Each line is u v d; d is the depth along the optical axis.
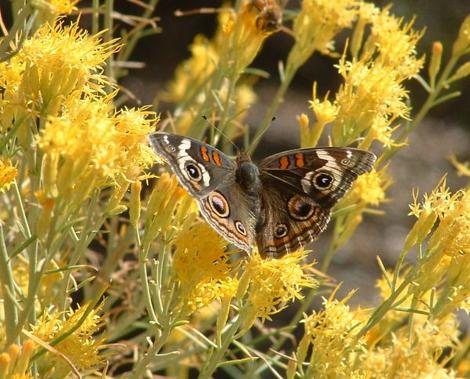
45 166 0.37
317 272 0.46
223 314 0.40
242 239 0.40
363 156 0.43
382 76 0.43
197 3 1.08
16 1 0.42
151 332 0.42
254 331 0.66
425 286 0.40
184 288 0.40
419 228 0.40
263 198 0.42
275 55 1.09
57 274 0.43
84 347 0.39
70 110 0.39
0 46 0.39
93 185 0.37
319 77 1.08
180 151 0.40
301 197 0.43
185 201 0.40
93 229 0.42
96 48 0.39
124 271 0.49
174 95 0.59
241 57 0.46
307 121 0.44
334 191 0.43
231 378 0.62
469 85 1.09
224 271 0.40
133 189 0.40
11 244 0.46
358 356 0.41
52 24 0.41
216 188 0.41
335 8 0.47
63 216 0.37
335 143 0.44
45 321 0.40
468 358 0.49
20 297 0.40
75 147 0.37
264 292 0.40
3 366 0.37
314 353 0.41
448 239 0.40
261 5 0.46
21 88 0.39
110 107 0.39
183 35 1.07
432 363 0.39
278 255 0.42
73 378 0.44
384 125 0.44
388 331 0.45
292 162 0.43
